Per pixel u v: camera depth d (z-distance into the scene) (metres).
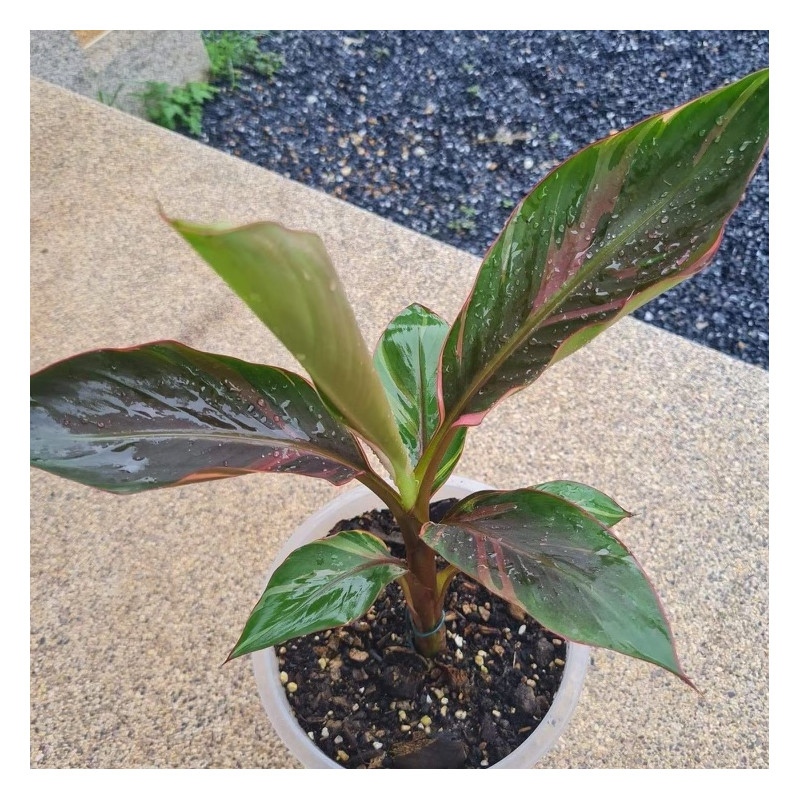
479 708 0.43
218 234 0.20
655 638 0.26
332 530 0.48
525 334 0.32
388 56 0.95
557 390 0.65
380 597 0.47
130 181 0.80
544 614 0.27
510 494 0.32
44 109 0.87
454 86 0.92
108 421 0.31
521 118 0.88
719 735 0.50
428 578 0.38
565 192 0.31
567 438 0.62
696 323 0.71
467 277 0.72
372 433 0.30
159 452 0.31
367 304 0.70
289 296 0.22
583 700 0.52
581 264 0.31
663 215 0.30
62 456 0.30
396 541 0.47
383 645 0.45
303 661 0.45
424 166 0.85
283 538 0.59
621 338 0.69
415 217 0.80
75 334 0.69
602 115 0.86
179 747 0.51
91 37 0.88
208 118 0.90
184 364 0.32
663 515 0.58
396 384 0.39
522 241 0.32
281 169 0.85
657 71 0.89
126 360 0.31
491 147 0.86
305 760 0.42
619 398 0.65
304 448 0.33
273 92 0.92
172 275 0.74
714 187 0.29
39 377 0.30
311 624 0.32
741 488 0.59
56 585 0.57
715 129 0.29
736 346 0.70
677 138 0.30
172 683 0.53
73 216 0.78
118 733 0.52
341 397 0.27
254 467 0.31
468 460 0.61
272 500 0.61
